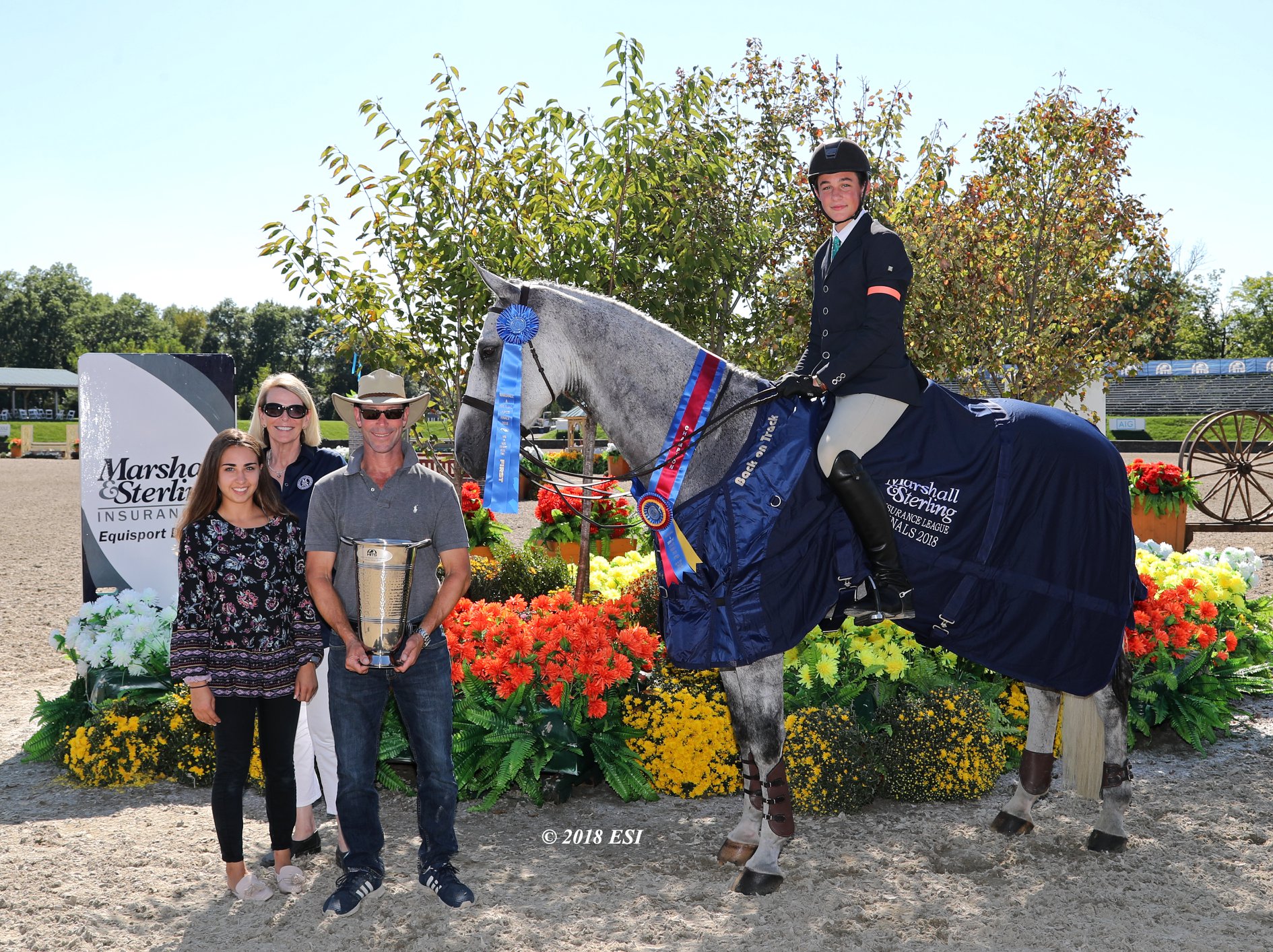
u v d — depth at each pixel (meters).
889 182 9.75
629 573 7.02
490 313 3.78
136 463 5.86
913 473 3.62
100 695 5.29
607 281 6.54
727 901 3.58
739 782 4.71
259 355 98.00
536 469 4.21
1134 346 11.71
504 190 6.60
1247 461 13.55
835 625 3.93
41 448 43.00
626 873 3.82
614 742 4.72
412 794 4.76
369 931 3.36
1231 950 3.15
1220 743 5.44
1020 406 3.90
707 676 5.07
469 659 4.69
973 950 3.19
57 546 14.20
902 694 4.89
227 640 3.45
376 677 3.56
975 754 4.59
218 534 3.45
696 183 6.57
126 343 90.62
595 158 6.34
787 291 8.08
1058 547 3.74
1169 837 4.13
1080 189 10.72
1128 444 34.59
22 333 94.12
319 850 4.08
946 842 4.09
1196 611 5.69
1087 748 4.05
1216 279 70.44
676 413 3.73
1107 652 3.81
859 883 3.73
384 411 3.45
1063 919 3.40
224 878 3.79
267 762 3.59
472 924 3.39
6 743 5.63
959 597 3.71
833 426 3.55
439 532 3.59
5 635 8.47
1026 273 11.05
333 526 3.52
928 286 9.40
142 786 4.89
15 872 3.83
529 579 7.07
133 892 3.67
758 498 3.57
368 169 6.61
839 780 4.37
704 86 6.72
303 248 6.60
